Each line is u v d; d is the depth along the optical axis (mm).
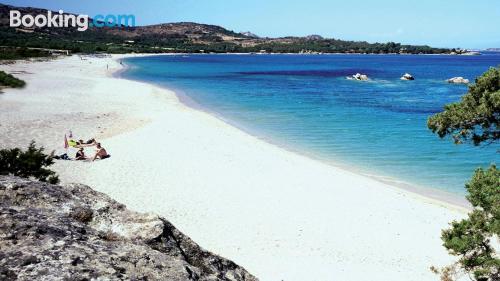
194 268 3939
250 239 16609
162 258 3760
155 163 25516
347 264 15211
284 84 84688
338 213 19875
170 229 4723
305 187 23281
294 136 36562
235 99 58750
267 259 15117
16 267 2992
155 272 3516
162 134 33094
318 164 28141
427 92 73938
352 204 21141
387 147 33406
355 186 23938
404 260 15773
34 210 4035
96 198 5008
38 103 42750
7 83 50938
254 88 74688
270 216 19000
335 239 17156
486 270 10250
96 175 22734
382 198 22188
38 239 3424
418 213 20438
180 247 4629
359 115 48125
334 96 65938
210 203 20000
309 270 14523
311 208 20281
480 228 10477
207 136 33688
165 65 136875
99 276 3111
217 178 23719
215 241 16203
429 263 15656
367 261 15539
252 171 25547
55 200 4570
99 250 3529
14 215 3727
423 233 18234
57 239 3496
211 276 4109
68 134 31516
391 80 100562
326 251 16094
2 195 4355
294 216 19188
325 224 18531
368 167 28141
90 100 47750
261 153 29922
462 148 33062
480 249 10898
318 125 41688
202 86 74750
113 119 38031
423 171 27453
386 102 60000
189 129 35625
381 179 25672
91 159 25484
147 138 31562
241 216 18750
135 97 52969
